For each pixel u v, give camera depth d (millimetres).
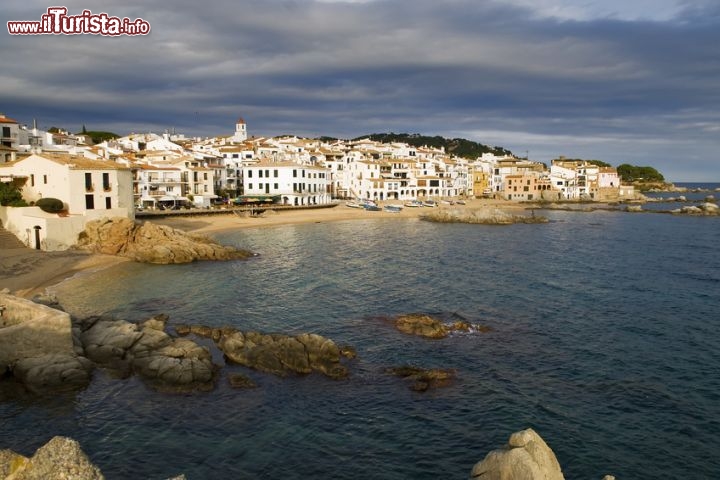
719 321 45312
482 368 35375
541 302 51594
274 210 135250
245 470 24016
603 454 25391
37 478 15859
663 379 33594
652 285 59062
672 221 139875
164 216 107938
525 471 18375
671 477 23766
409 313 47469
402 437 26844
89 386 31672
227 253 74562
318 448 25828
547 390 32094
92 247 70500
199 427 27609
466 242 95125
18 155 93125
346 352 37000
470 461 24844
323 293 54656
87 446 25688
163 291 54469
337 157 187750
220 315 46594
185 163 127875
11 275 56156
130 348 36188
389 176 183625
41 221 67500
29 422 27781
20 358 32812
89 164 75688
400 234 106188
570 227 123875
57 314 34156
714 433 27281
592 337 41344
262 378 33281
